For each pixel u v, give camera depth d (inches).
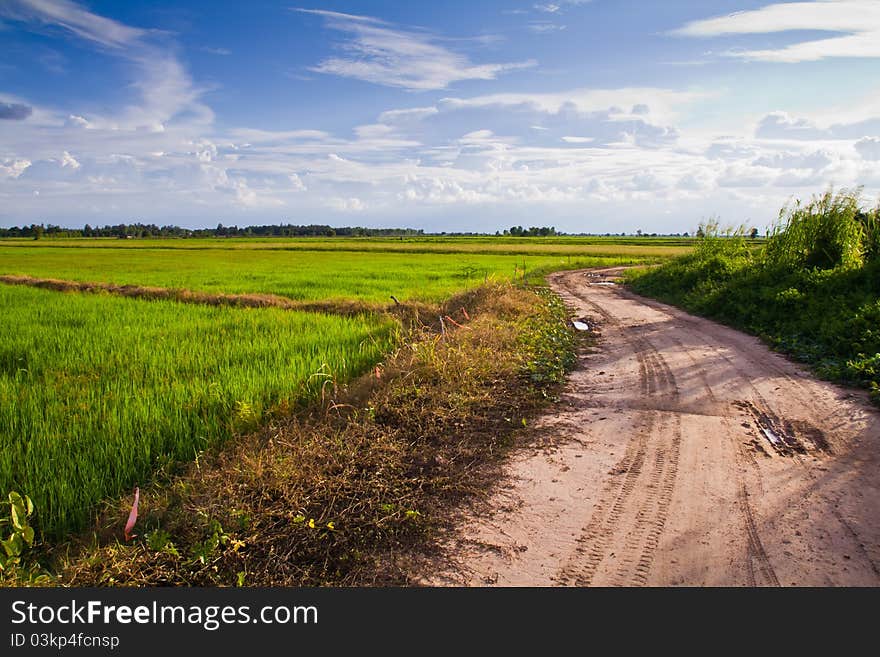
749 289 543.2
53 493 173.3
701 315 558.3
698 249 850.8
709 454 210.5
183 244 3410.4
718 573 140.5
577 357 372.5
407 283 853.8
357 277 985.5
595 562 145.5
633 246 3019.2
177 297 654.5
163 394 255.1
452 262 1574.8
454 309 532.4
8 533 161.2
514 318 478.9
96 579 139.2
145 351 349.1
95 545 152.8
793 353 362.6
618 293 804.0
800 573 140.1
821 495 178.2
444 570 143.8
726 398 275.7
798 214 588.4
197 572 142.6
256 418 233.1
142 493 179.0
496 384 291.9
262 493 171.8
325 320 472.4
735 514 167.3
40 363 325.7
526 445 221.3
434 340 334.0
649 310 604.4
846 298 426.6
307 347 361.7
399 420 235.8
